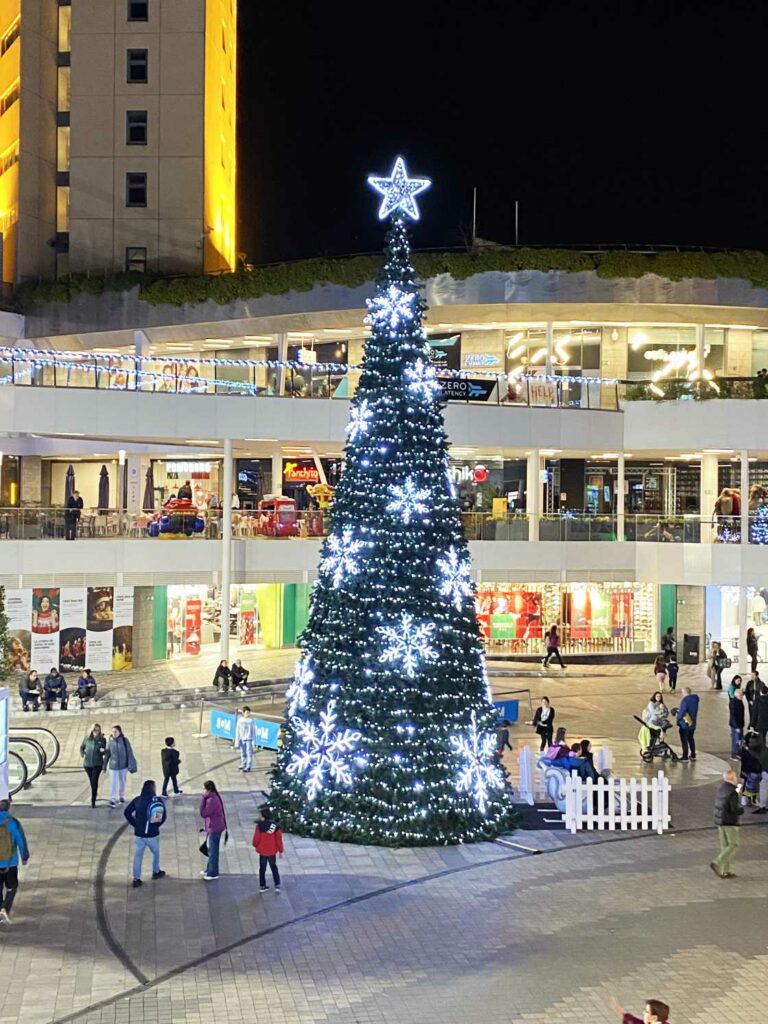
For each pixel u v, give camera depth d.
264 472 48.00
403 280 19.19
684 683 37.12
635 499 47.72
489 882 16.39
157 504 48.34
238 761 25.00
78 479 49.44
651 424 40.62
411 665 18.25
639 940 14.05
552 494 47.34
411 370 18.98
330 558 19.08
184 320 45.16
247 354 48.44
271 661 38.31
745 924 14.66
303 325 44.59
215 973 12.91
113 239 49.94
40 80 50.50
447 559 18.78
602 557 40.69
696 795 22.17
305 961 13.29
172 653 38.84
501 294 41.91
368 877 16.53
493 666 39.06
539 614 41.19
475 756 18.69
